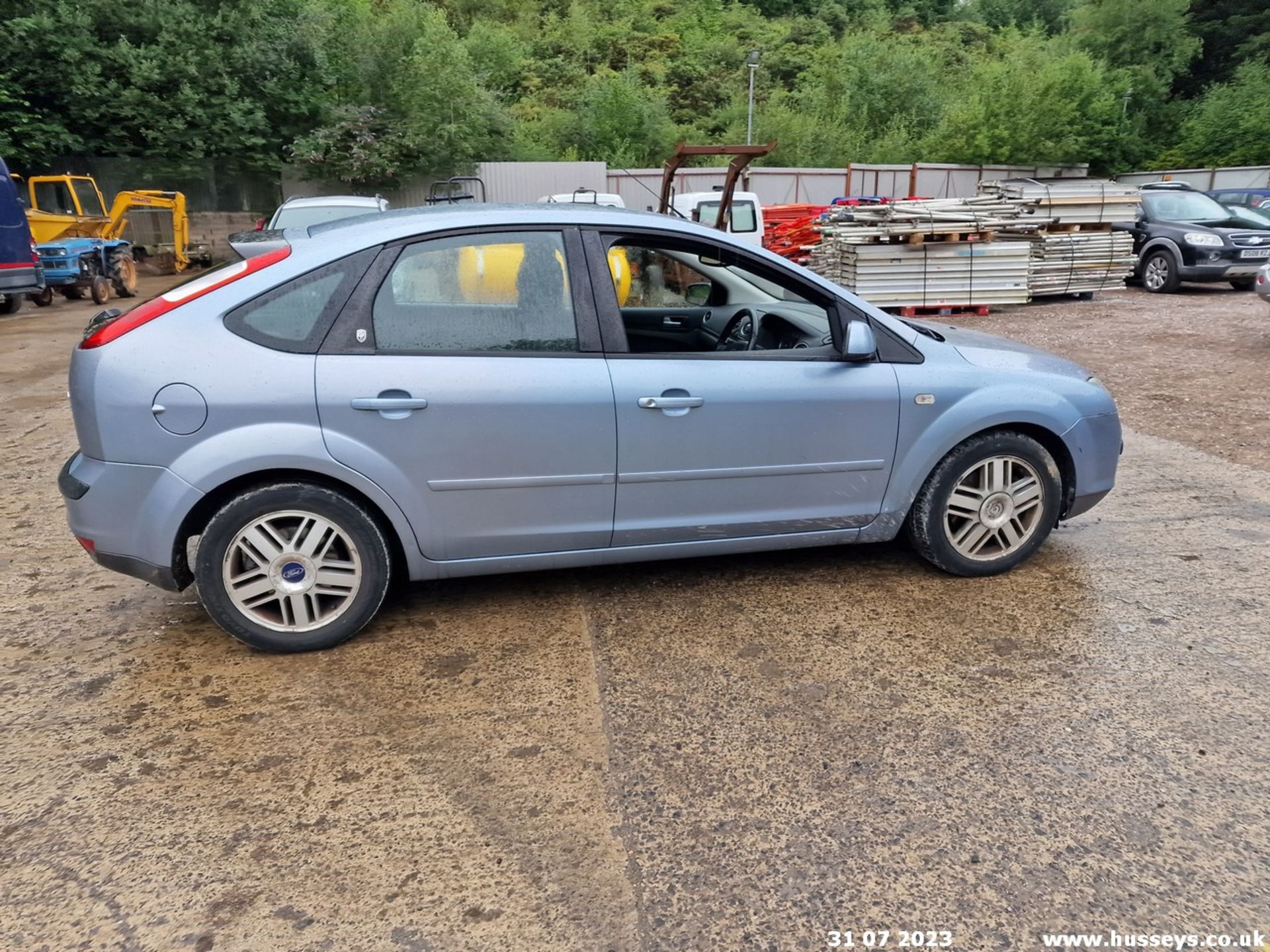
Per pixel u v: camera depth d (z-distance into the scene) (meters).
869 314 3.67
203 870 2.23
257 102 23.86
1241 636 3.39
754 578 3.97
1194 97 41.56
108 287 16.39
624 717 2.90
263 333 3.09
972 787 2.52
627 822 2.41
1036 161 33.59
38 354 10.45
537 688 3.08
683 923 2.06
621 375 3.36
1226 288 15.74
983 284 12.60
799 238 18.02
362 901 2.13
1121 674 3.12
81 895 2.15
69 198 18.55
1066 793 2.49
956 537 3.89
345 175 24.59
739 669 3.19
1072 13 42.59
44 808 2.46
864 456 3.68
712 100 45.50
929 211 12.30
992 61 40.22
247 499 3.12
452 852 2.29
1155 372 8.52
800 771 2.61
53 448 6.37
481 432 3.23
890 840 2.32
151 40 22.61
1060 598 3.73
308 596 3.28
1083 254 13.65
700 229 3.50
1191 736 2.75
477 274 3.28
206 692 3.07
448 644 3.39
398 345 3.20
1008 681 3.08
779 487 3.62
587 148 34.88
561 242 3.37
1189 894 2.12
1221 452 5.91
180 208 19.81
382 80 25.89
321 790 2.54
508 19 51.81
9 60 20.83
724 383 3.46
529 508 3.37
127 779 2.59
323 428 3.10
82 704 3.00
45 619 3.64
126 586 3.98
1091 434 3.91
